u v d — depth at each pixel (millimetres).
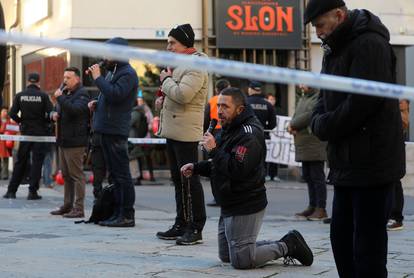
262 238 9086
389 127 4793
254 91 16891
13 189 14812
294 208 13625
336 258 5309
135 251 7852
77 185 11344
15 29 25969
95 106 9984
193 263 7141
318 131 5000
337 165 4980
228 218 6785
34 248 8031
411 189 15984
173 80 8258
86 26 21750
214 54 22312
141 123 19516
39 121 14648
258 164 6754
